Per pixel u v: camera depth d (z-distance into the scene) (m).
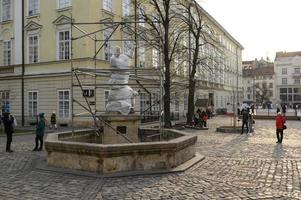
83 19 32.38
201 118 32.25
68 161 11.16
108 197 8.20
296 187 9.20
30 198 8.18
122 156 10.50
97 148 10.24
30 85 35.78
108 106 14.03
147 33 32.59
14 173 11.09
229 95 84.50
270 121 44.81
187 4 34.84
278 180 10.01
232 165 12.35
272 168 11.84
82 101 31.16
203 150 16.53
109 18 34.00
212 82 62.00
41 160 13.42
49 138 12.56
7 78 37.38
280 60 115.62
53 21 34.22
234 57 91.06
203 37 37.47
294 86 113.38
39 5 35.41
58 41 33.97
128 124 13.52
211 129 30.83
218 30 69.94
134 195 8.35
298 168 11.85
